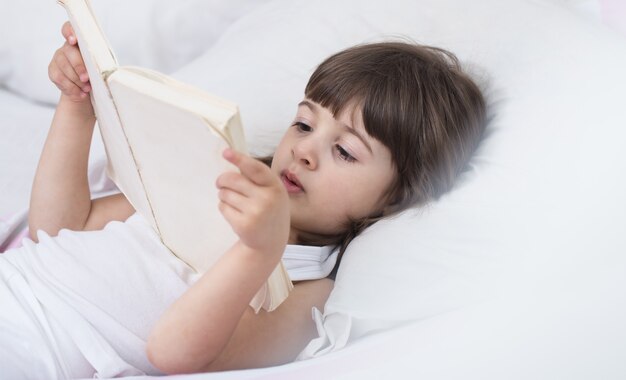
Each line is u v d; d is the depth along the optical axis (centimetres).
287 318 76
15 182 103
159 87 54
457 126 85
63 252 75
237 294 61
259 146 100
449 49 96
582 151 75
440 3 102
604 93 80
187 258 73
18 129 116
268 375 60
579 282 65
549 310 62
